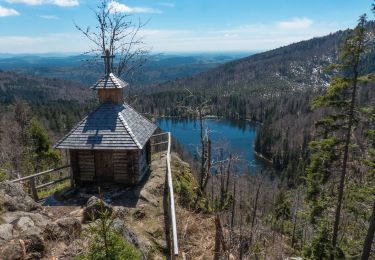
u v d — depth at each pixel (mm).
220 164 22609
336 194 21438
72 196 13453
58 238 8477
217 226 9914
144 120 16719
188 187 15898
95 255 5410
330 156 17609
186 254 10805
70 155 14125
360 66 15977
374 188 16875
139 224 11703
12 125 30781
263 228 19000
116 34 21312
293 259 18016
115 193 13578
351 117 16391
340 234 22547
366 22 15094
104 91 15258
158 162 17562
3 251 7406
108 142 13656
